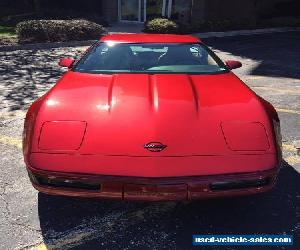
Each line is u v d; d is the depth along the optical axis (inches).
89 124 123.0
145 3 808.9
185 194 112.1
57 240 121.3
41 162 115.7
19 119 234.1
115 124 122.3
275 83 350.6
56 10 768.9
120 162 113.0
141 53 176.6
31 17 721.6
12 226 127.5
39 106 135.6
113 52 177.5
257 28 767.7
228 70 175.0
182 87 145.7
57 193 116.3
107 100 135.0
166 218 133.9
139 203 143.1
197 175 111.4
